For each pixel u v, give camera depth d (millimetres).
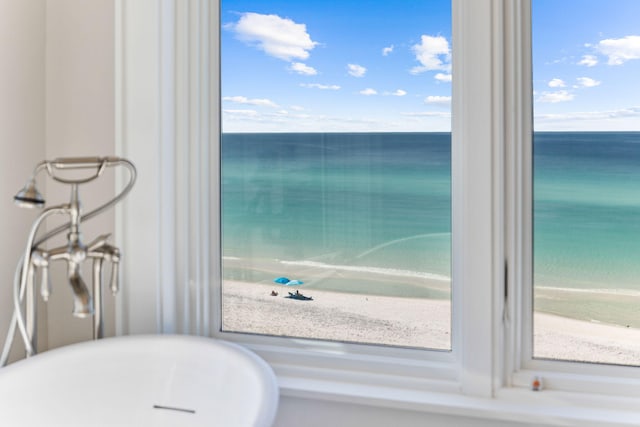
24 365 1227
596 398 1309
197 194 1563
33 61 1586
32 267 1222
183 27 1537
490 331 1351
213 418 1273
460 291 1409
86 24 1605
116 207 1551
